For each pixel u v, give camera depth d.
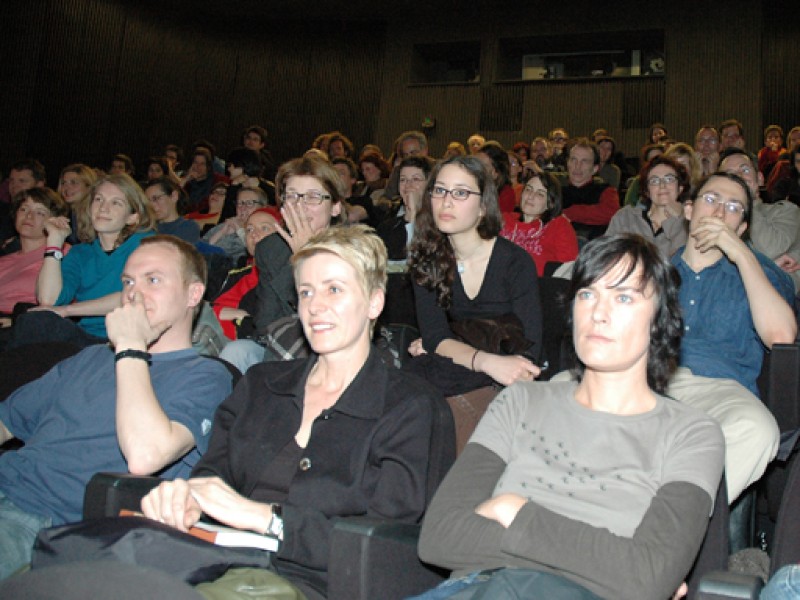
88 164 10.09
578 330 1.61
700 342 2.37
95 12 10.03
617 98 10.11
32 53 9.53
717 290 2.41
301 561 1.59
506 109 10.58
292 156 11.20
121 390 1.89
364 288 1.85
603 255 1.60
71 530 1.49
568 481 1.54
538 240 3.94
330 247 1.84
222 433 1.89
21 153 9.50
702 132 6.02
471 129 10.68
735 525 2.18
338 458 1.74
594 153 5.51
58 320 2.96
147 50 10.57
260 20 11.31
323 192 3.03
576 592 1.34
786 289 2.56
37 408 2.14
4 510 1.94
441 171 2.61
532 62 10.79
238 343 2.59
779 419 2.28
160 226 4.35
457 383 2.40
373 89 11.13
